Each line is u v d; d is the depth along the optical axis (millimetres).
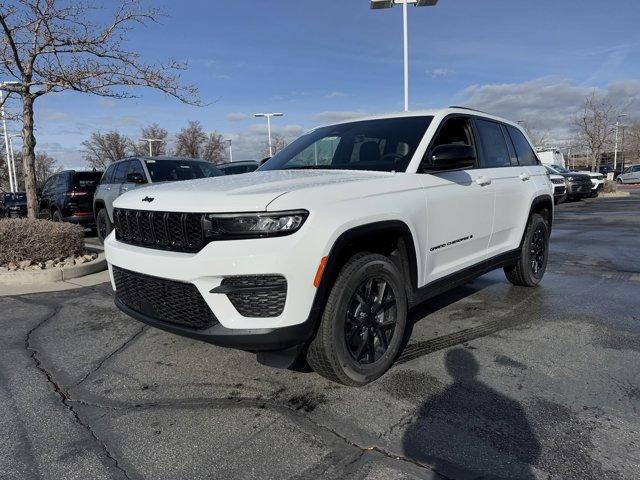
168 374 3461
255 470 2365
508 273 5555
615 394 3033
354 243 3107
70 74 8297
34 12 7789
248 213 2686
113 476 2340
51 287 6102
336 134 4449
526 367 3447
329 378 3145
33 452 2545
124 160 10031
